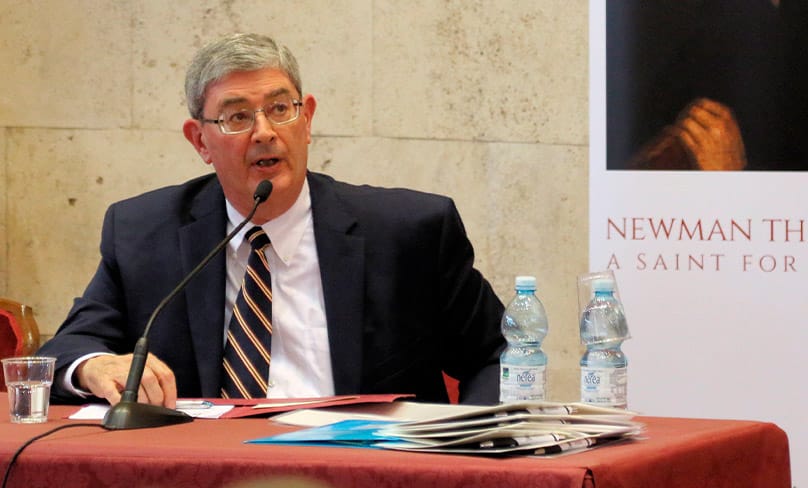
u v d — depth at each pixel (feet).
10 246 34.50
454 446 11.60
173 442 12.53
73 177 34.63
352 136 35.35
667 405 30.91
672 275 30.96
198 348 20.76
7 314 28.76
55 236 34.60
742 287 30.81
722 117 31.07
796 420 30.63
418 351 21.49
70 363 18.20
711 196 31.01
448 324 22.24
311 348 21.06
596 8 31.48
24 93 34.53
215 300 21.04
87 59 34.73
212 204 21.99
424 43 35.58
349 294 21.08
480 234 35.73
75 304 21.99
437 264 21.88
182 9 34.96
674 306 30.96
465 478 10.68
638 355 30.96
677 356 30.91
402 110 35.53
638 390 30.99
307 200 21.94
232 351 20.67
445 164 35.65
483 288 22.47
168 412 14.79
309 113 21.95
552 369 35.83
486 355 22.04
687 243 30.99
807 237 30.66
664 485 11.96
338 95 35.32
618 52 31.37
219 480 11.48
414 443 11.84
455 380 24.79
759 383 30.76
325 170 35.32
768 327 30.76
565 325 35.91
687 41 31.24
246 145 20.67
